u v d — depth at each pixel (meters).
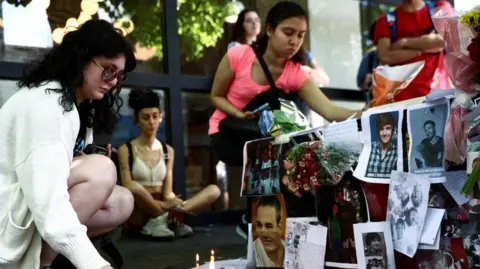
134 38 4.08
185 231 3.52
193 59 4.27
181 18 4.22
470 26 1.52
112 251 2.24
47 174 1.61
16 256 1.68
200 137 4.26
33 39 3.72
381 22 3.71
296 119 2.26
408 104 1.72
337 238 1.74
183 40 4.23
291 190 1.96
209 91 4.23
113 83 1.88
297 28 2.75
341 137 1.80
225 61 2.93
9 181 1.73
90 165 1.96
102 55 1.83
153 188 3.66
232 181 4.29
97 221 2.15
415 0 3.64
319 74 4.48
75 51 1.80
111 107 2.23
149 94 3.70
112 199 2.19
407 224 1.60
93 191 1.93
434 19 1.61
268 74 2.86
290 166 1.89
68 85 1.77
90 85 1.85
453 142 1.52
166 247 3.15
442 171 1.56
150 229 3.46
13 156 1.71
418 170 1.61
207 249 3.04
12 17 3.65
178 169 4.02
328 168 1.73
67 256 1.55
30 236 1.70
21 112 1.70
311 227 1.83
